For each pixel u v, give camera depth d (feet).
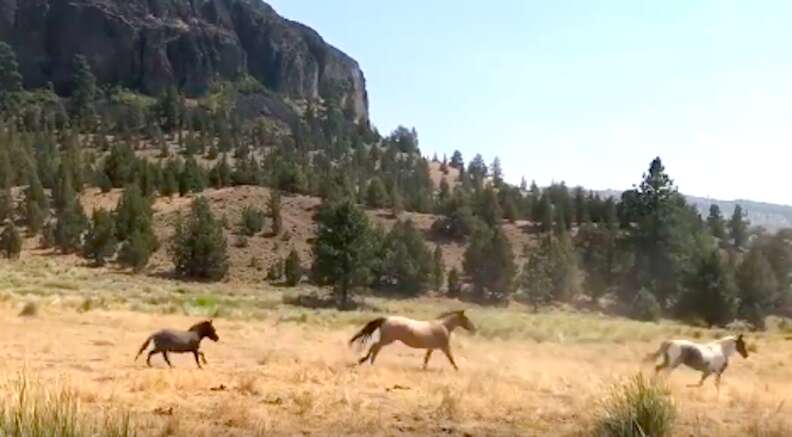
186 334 59.21
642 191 383.04
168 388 45.47
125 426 24.22
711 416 44.65
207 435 32.30
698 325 275.80
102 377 48.96
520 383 57.98
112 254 325.62
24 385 23.12
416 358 77.41
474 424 38.91
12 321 84.38
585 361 86.94
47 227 358.64
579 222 499.51
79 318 94.58
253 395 44.73
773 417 43.55
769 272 300.20
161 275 314.76
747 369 86.89
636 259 347.15
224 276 321.73
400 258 325.01
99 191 468.75
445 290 336.08
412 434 35.50
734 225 559.79
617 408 35.42
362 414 39.58
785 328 287.48
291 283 317.01
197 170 477.36
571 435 36.58
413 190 578.66
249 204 426.51
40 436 20.66
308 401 41.29
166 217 398.01
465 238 437.99
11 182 468.75
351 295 270.26
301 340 89.10
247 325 106.32
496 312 267.18
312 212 427.74
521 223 482.69
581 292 327.06
